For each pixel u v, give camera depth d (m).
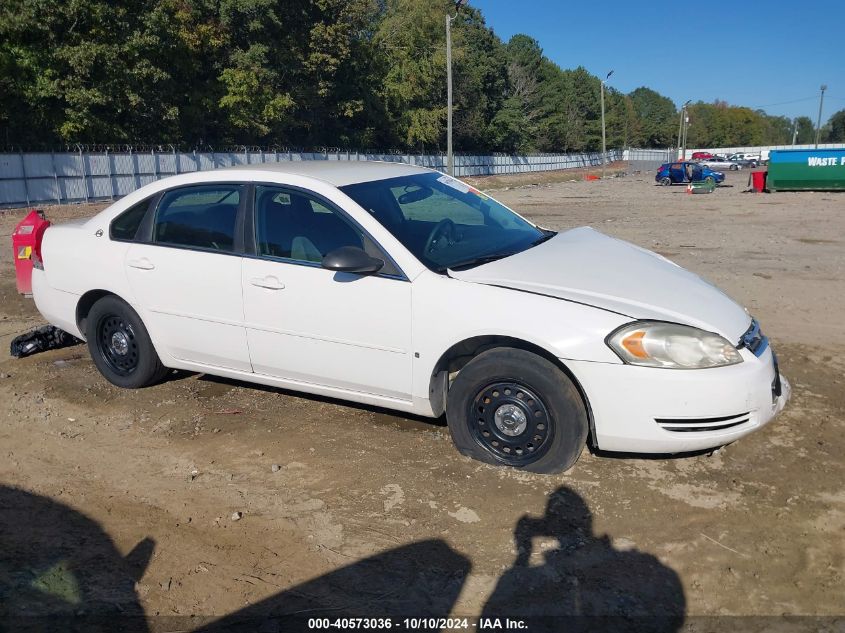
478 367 3.95
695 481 3.90
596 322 3.69
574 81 102.19
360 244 4.25
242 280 4.56
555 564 3.23
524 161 75.25
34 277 5.79
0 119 31.67
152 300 4.98
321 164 5.07
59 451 4.44
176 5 39.16
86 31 33.56
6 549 3.42
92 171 33.44
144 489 3.97
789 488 3.82
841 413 4.80
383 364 4.20
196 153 39.06
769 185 30.20
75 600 3.05
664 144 138.62
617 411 3.67
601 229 16.44
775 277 9.66
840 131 174.50
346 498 3.82
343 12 45.94
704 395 3.57
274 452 4.36
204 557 3.35
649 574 3.15
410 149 61.00
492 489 3.84
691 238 14.28
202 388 5.40
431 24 57.22
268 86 42.97
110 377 5.43
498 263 4.21
